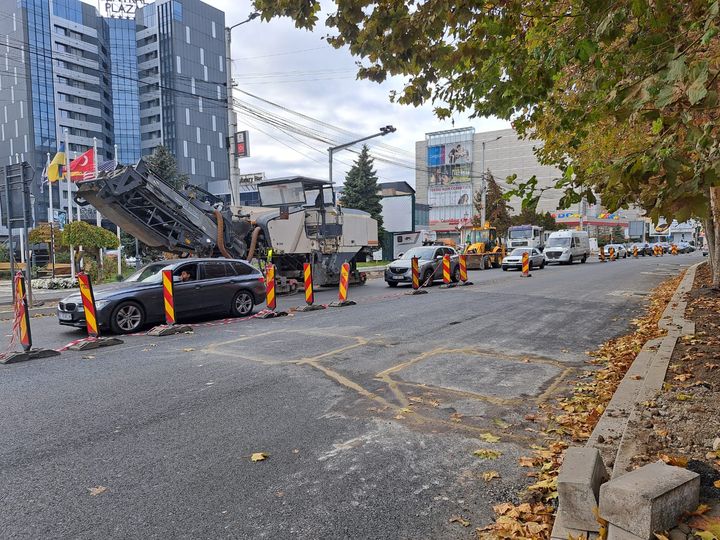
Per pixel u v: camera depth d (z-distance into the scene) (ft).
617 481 9.64
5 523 11.34
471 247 112.47
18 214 39.63
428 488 12.82
